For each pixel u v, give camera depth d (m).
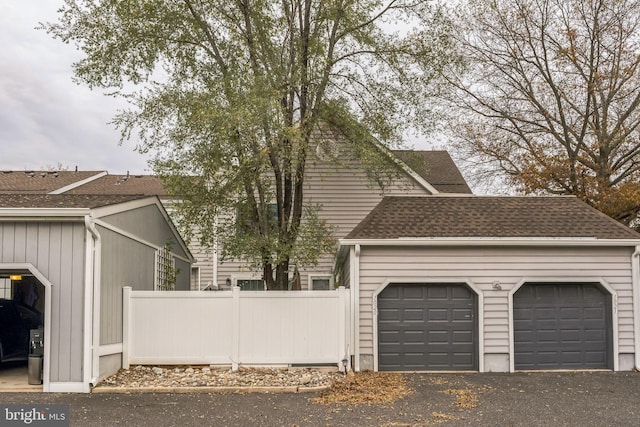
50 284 10.85
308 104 15.23
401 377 12.74
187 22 15.15
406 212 14.98
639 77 23.88
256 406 9.79
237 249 13.94
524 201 15.83
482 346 13.59
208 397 10.52
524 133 25.50
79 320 10.85
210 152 13.16
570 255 13.86
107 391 10.84
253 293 13.12
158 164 13.62
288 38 15.30
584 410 9.55
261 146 13.26
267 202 14.91
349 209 19.59
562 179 24.28
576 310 14.00
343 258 16.03
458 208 15.30
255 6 14.84
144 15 14.66
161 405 9.83
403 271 13.74
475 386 11.70
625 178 24.48
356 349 13.46
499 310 13.73
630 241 13.62
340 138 17.02
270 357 13.02
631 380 12.38
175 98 13.73
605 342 13.94
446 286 13.95
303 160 14.79
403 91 16.00
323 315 13.16
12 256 10.88
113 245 12.34
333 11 14.96
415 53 15.98
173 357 12.84
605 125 24.27
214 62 14.82
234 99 12.92
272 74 14.43
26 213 10.68
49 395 10.50
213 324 12.96
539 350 13.88
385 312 13.84
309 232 14.23
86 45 14.84
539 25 24.67
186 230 14.89
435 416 9.09
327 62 14.79
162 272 16.94
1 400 10.04
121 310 12.78
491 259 13.83
